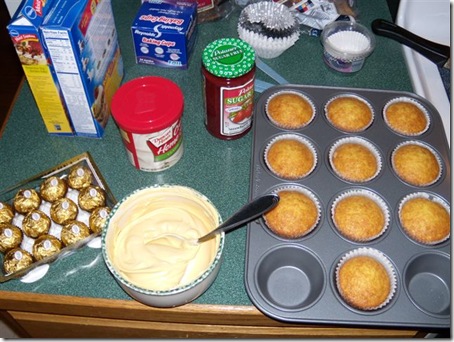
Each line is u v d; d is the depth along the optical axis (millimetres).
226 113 772
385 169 783
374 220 721
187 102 882
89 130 816
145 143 730
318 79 918
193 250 638
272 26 918
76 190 759
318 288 684
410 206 738
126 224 667
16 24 658
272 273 723
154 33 864
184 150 821
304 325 681
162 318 694
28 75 721
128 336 809
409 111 831
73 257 707
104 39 784
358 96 861
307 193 754
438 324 649
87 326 790
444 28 1031
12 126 846
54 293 676
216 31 979
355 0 1017
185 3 915
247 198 771
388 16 1029
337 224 726
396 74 933
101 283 687
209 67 712
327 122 828
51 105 772
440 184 771
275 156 773
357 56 896
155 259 627
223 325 775
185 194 680
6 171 796
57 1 694
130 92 727
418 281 721
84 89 738
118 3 1025
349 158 775
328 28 947
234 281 692
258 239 706
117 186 779
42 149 820
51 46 676
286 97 838
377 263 691
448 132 857
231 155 820
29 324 803
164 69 925
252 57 727
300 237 713
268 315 651
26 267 675
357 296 663
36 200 731
